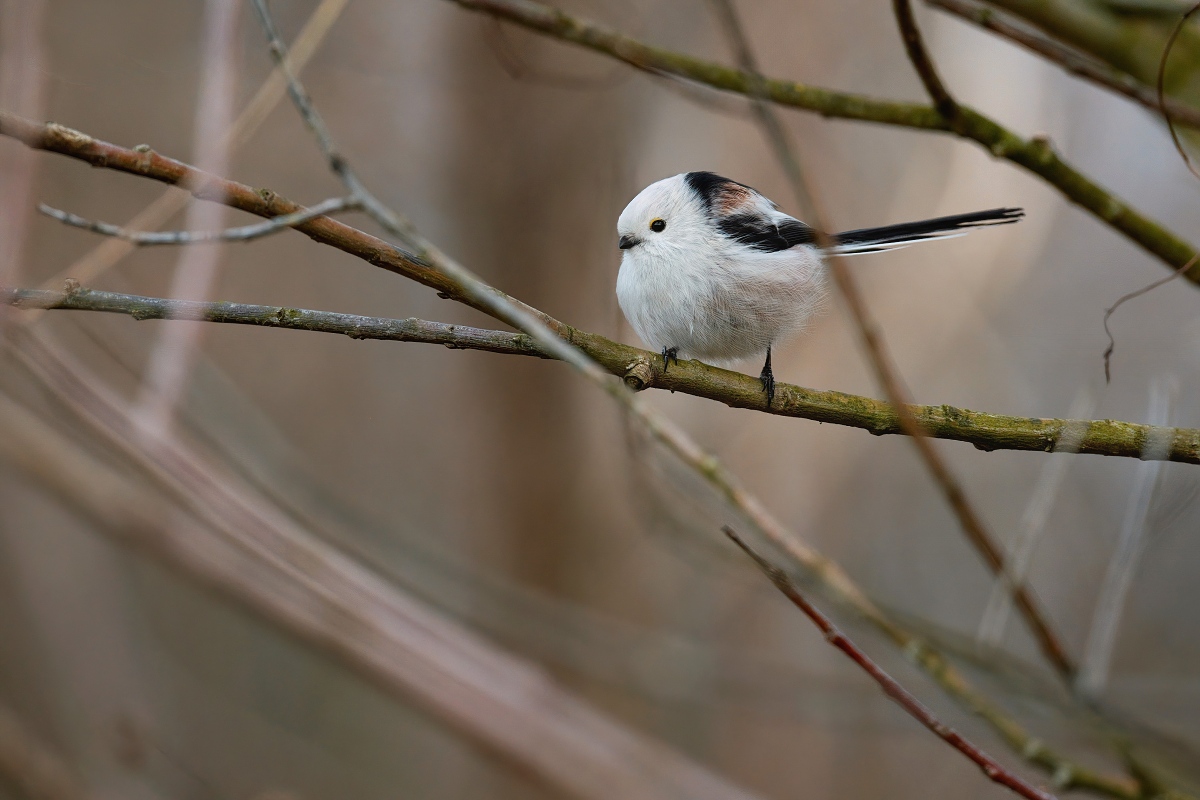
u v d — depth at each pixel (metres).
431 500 14.30
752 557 4.84
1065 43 6.61
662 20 13.20
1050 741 8.39
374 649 8.46
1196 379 14.41
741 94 6.62
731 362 8.36
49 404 7.27
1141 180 14.96
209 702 12.90
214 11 6.45
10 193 5.79
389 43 13.46
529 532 13.95
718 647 12.12
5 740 9.02
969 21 6.49
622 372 5.66
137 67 12.55
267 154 13.42
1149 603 14.05
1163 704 9.67
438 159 13.64
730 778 13.27
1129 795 5.38
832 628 4.84
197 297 6.75
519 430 14.12
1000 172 14.16
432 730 13.00
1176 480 6.25
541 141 13.45
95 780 9.85
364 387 14.78
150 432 7.05
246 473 8.88
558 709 9.09
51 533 11.37
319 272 15.05
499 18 6.90
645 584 13.79
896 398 4.57
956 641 8.31
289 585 8.45
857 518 14.62
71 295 4.70
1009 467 15.20
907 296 14.28
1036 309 15.56
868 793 13.35
